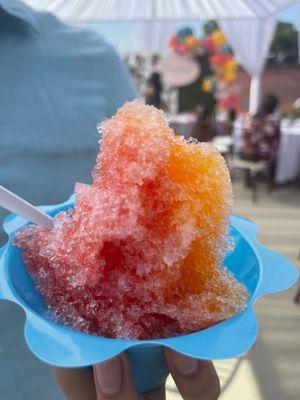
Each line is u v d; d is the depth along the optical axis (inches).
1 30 11.2
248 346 5.2
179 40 106.0
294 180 64.2
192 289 6.7
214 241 6.9
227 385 21.2
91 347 5.1
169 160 6.6
